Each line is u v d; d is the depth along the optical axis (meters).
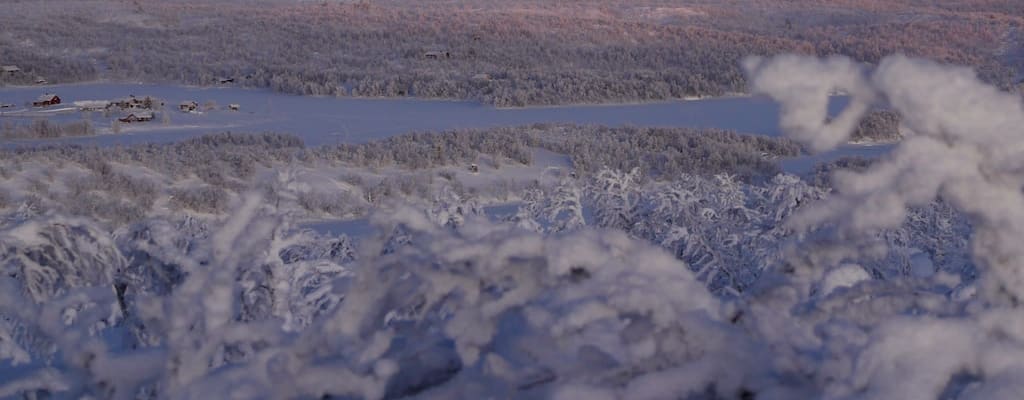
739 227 15.44
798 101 1.45
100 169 53.03
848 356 1.49
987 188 1.49
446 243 1.76
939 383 1.38
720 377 1.55
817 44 187.75
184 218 9.65
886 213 1.52
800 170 56.00
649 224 16.50
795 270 1.82
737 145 62.19
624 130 75.62
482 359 1.79
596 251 1.72
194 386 1.93
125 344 3.67
